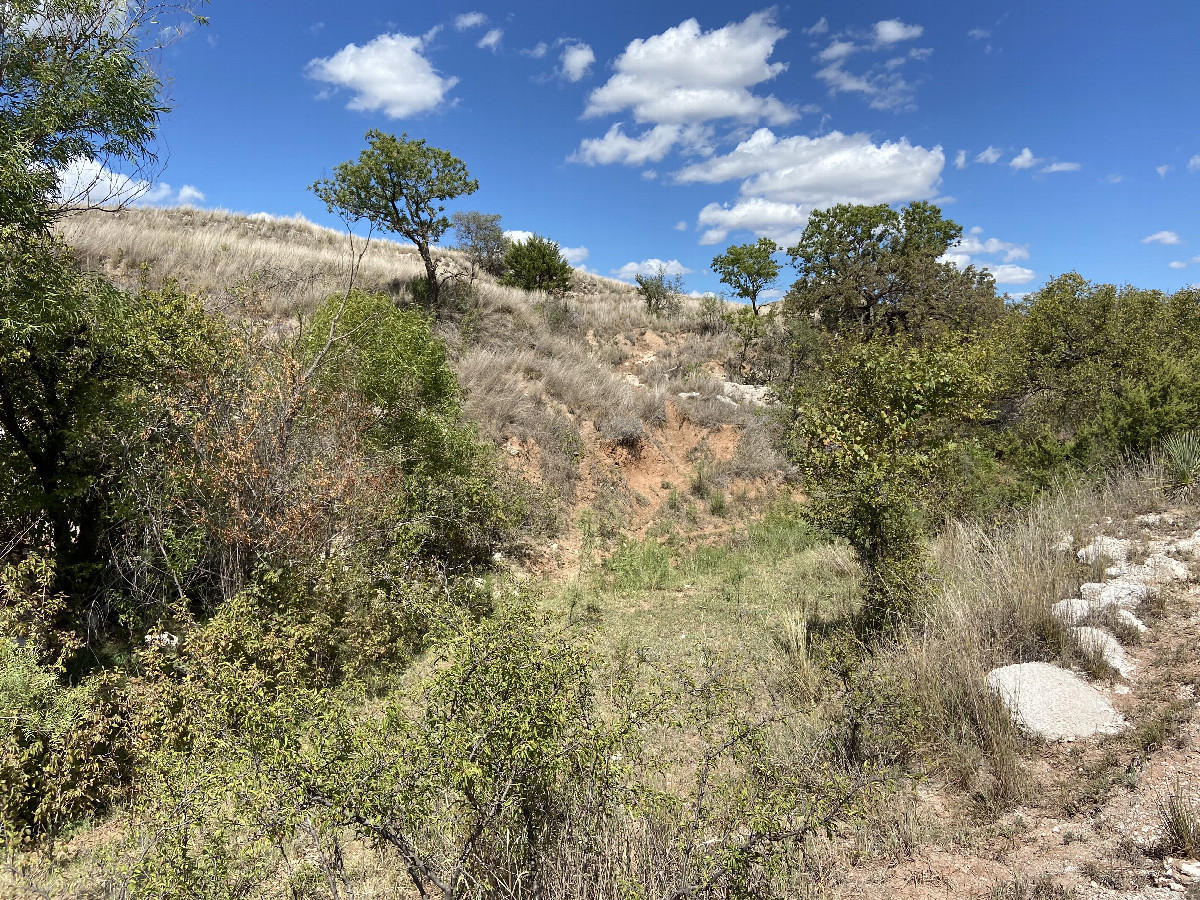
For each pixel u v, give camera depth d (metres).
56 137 6.81
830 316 22.05
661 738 4.73
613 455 13.87
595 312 22.55
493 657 3.19
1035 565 6.25
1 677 4.50
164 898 3.09
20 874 3.84
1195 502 7.68
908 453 6.72
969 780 4.24
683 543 12.15
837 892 3.47
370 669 6.27
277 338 8.81
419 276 19.48
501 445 12.47
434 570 7.31
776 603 8.38
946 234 29.44
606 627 7.95
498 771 2.99
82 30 6.90
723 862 3.02
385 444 8.86
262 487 6.56
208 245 16.59
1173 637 5.27
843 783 3.73
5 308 6.03
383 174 17.45
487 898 3.04
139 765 4.68
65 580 6.62
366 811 2.89
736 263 26.83
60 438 6.86
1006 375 12.02
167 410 6.84
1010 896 3.25
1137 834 3.51
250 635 5.47
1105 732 4.41
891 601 6.16
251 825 3.06
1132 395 9.46
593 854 3.11
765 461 14.65
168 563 6.36
